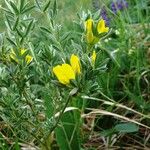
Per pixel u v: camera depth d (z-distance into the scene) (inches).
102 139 15.1
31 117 10.7
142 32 21.4
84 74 8.4
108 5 25.7
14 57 9.7
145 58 19.0
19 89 9.9
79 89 8.5
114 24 22.6
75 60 8.5
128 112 16.0
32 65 10.2
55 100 10.5
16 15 9.6
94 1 23.4
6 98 9.9
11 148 13.7
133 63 19.0
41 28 10.1
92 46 9.2
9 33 10.0
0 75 9.8
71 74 8.4
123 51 19.2
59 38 10.1
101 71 8.6
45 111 11.1
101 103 16.7
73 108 12.1
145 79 17.4
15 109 10.0
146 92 17.5
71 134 12.0
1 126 14.7
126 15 23.6
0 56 9.8
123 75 18.2
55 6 10.0
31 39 11.6
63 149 11.9
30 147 13.3
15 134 11.0
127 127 14.2
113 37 22.3
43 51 9.9
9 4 9.6
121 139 15.2
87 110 16.3
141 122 15.8
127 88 16.4
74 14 22.2
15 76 9.7
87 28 9.1
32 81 14.7
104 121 16.0
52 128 10.4
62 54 10.2
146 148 14.8
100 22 9.1
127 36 20.0
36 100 10.9
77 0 23.1
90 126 15.9
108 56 18.8
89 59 8.6
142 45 19.6
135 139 15.3
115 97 17.3
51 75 9.8
